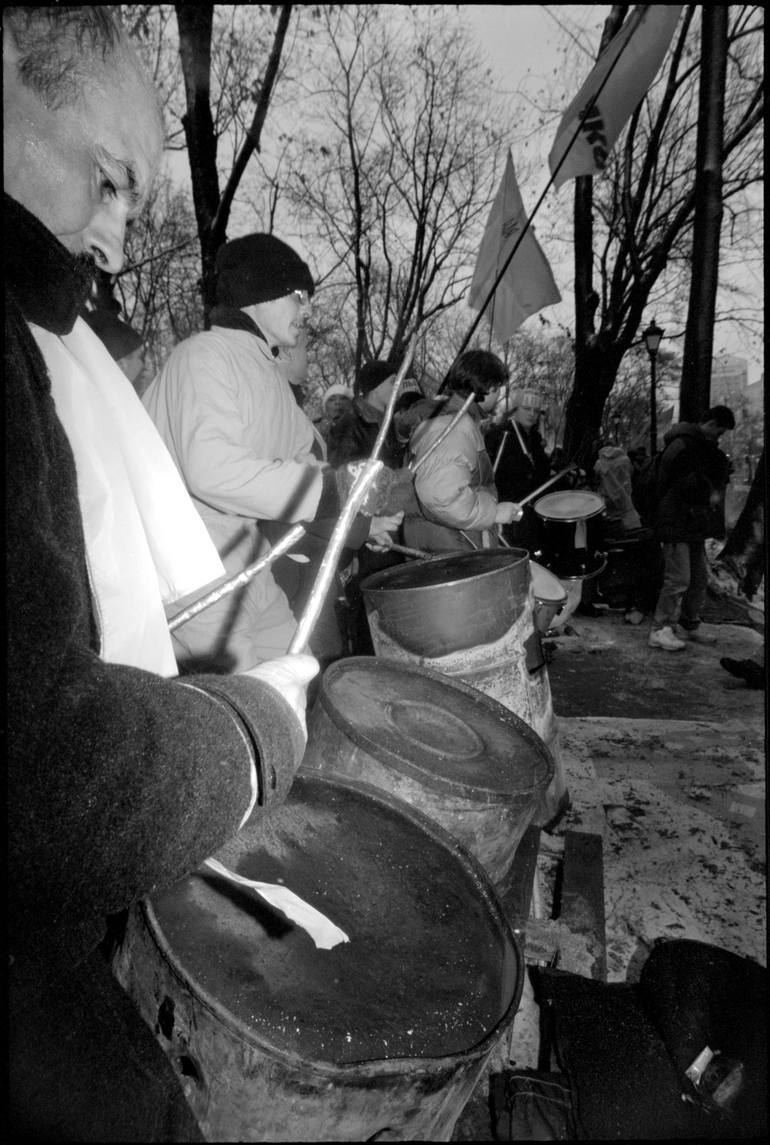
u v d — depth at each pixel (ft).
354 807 4.79
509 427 18.53
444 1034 3.42
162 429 7.00
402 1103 3.26
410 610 7.62
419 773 5.28
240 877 3.65
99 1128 2.39
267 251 7.27
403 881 4.37
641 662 18.57
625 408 69.92
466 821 5.36
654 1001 5.40
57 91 2.62
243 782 2.41
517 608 7.87
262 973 3.44
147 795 2.10
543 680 8.51
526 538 15.89
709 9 23.44
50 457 2.29
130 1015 2.66
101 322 9.51
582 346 42.09
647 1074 4.89
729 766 10.55
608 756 10.91
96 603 2.93
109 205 2.93
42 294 2.64
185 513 3.70
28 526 2.02
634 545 23.57
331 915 4.00
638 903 7.66
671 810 9.38
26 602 1.98
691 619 20.26
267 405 7.26
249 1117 3.23
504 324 15.98
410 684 7.07
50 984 2.37
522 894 6.28
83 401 3.02
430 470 10.50
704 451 19.20
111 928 3.73
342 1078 3.11
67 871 2.02
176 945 3.45
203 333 7.22
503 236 15.62
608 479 26.76
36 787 1.95
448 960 3.91
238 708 2.53
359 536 7.20
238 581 3.96
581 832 8.36
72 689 2.05
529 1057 5.50
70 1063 2.37
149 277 51.11
